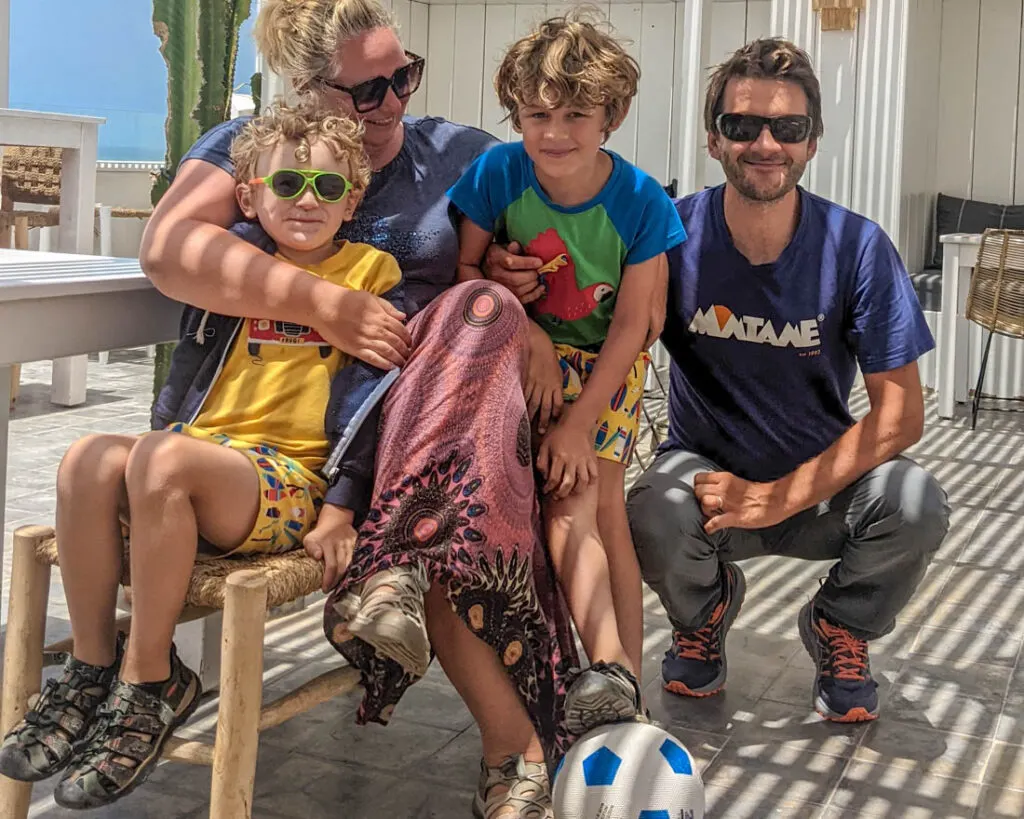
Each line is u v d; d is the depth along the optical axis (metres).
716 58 8.35
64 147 5.02
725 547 2.54
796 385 2.46
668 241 2.21
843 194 7.09
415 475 1.85
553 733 1.97
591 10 2.23
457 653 1.91
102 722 1.73
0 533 2.23
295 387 1.97
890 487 2.35
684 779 1.77
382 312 1.96
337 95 2.16
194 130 2.87
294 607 3.11
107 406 5.71
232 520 1.77
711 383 2.52
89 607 1.77
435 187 2.25
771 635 3.06
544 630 1.94
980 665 2.86
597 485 2.11
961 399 6.60
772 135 2.23
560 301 2.24
